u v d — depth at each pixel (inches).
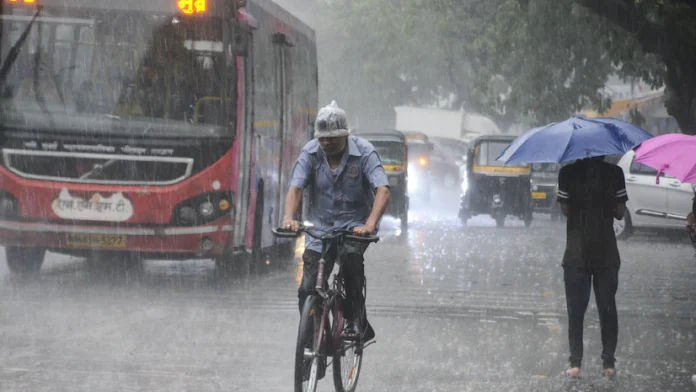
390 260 1764.3
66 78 1320.1
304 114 1902.1
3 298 1185.4
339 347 686.5
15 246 1350.9
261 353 882.8
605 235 818.2
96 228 1307.8
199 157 1318.9
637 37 2522.1
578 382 795.4
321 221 707.4
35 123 1306.6
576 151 814.5
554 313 1171.3
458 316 1131.9
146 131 1310.3
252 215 1449.3
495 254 1914.4
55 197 1305.4
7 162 1311.5
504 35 3090.6
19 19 1327.5
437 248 2023.9
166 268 1585.9
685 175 815.1
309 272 691.4
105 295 1239.5
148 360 842.8
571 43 2834.6
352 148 697.0
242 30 1334.9
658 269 1705.2
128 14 1327.5
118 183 1306.6
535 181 2974.9
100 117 1312.7
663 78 2950.3
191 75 1327.5
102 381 759.7
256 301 1214.9
